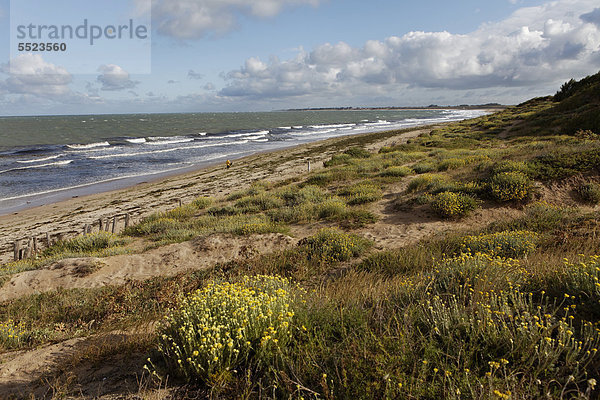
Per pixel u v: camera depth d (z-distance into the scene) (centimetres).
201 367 291
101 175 3356
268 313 327
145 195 2500
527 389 231
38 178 3206
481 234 848
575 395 232
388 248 913
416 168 1956
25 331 559
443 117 16438
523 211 1082
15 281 934
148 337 425
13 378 384
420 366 263
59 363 407
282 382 271
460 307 355
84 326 593
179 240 1242
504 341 286
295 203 1617
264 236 1127
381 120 14375
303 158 3850
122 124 10781
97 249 1318
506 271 449
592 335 273
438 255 730
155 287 775
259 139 6800
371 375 255
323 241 934
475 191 1255
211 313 356
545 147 1742
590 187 1095
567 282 381
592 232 703
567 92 4541
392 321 346
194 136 7325
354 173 2100
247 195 2066
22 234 1730
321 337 321
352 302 413
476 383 240
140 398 288
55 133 7556
